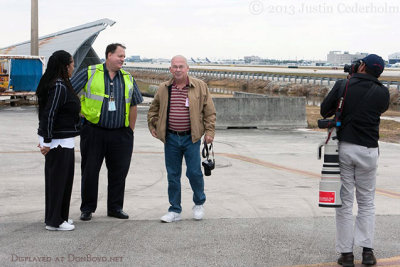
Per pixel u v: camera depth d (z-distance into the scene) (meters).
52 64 5.18
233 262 4.48
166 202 7.16
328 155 4.42
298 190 8.29
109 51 5.70
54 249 4.75
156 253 4.69
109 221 5.89
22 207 6.66
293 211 6.54
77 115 5.37
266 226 5.68
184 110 5.78
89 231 5.39
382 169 11.08
